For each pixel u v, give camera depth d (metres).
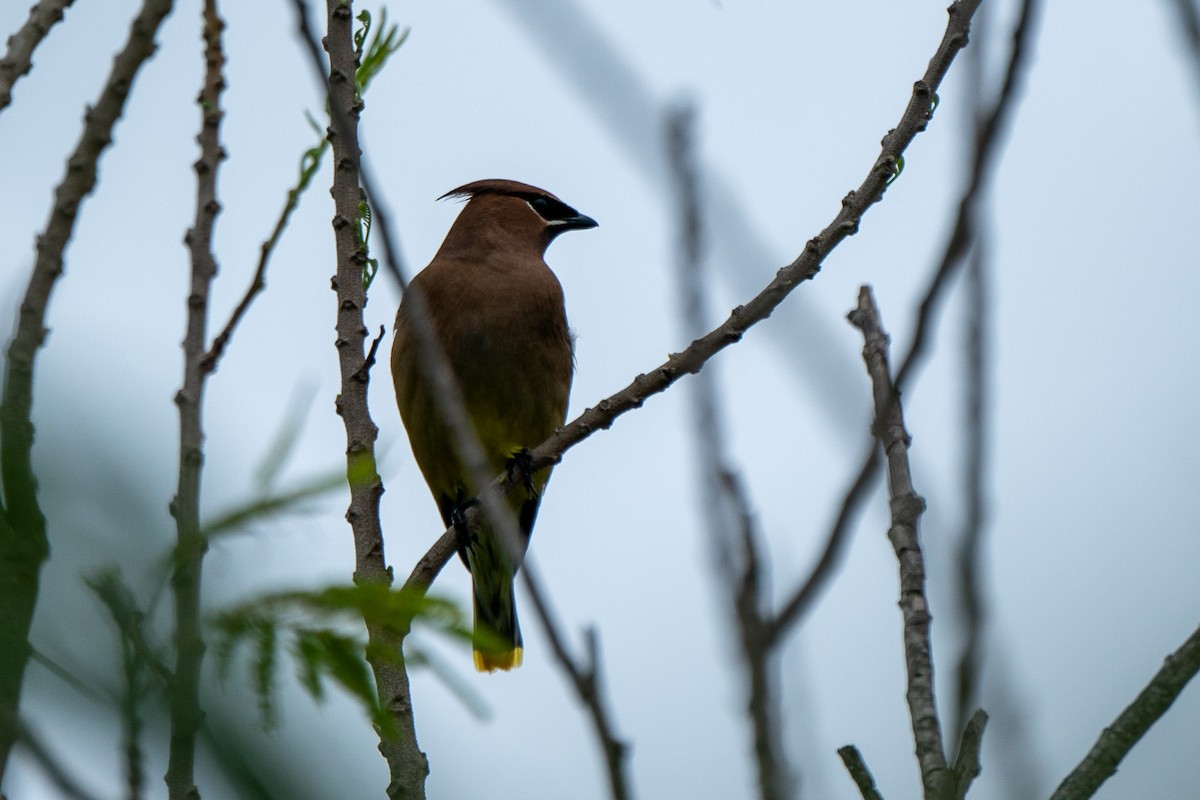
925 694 6.05
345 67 9.30
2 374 3.76
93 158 9.05
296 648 3.98
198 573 3.88
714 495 4.93
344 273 9.13
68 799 3.65
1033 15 5.12
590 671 4.66
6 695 3.58
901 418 6.89
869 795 5.99
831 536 4.75
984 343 5.29
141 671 3.69
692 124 5.39
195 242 9.97
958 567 5.00
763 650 4.65
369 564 8.05
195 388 9.50
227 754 3.48
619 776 4.52
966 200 5.08
